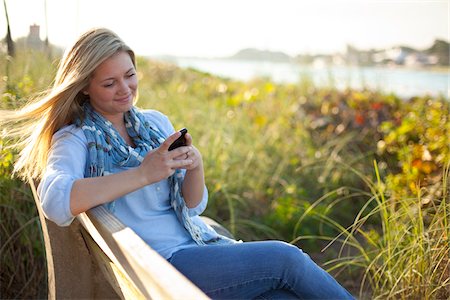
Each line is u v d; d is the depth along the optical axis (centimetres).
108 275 228
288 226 464
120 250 173
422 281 283
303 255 216
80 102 239
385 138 527
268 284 215
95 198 206
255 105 717
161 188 238
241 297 217
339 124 611
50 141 233
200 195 243
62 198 206
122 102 232
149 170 212
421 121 529
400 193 393
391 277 301
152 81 911
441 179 382
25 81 372
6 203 341
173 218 238
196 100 741
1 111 243
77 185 208
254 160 562
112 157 231
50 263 250
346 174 523
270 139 617
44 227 247
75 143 225
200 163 238
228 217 474
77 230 244
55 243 241
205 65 1341
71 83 224
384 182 500
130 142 245
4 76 362
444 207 292
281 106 714
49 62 404
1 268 344
